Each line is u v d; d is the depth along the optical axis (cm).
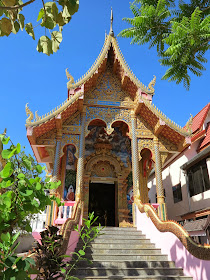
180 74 826
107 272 720
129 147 1520
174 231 791
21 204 262
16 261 213
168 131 1237
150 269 732
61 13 268
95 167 1477
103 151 1478
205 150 1278
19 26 276
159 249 873
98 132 1530
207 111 1533
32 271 239
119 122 1509
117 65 1345
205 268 632
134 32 835
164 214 1124
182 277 688
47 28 269
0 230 248
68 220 799
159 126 1202
